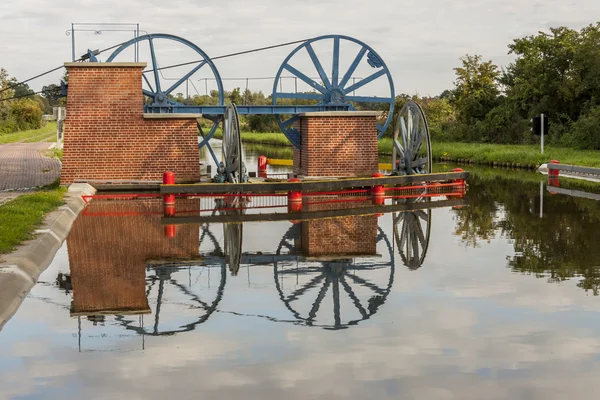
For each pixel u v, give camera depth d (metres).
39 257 12.41
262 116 90.00
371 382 6.91
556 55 51.09
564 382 6.88
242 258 13.30
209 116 29.64
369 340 8.24
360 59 29.67
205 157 50.91
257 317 9.30
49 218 16.12
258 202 22.55
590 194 24.38
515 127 53.81
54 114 32.38
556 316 9.18
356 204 22.14
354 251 14.06
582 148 44.75
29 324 8.95
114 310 9.65
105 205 21.36
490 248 14.26
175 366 7.40
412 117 27.03
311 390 6.71
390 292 10.61
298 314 9.40
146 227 16.84
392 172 28.23
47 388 6.79
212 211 20.12
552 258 13.13
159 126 25.92
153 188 25.50
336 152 27.66
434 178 25.06
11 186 24.45
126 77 25.75
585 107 48.75
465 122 62.44
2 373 7.21
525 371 7.18
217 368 7.34
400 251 14.02
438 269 12.25
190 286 11.02
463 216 19.06
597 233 15.92
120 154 25.81
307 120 27.53
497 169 38.03
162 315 9.39
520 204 21.70
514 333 8.45
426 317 9.20
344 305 9.85
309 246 14.57
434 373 7.15
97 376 7.11
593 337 8.27
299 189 21.69
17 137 71.12
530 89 52.97
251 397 6.56
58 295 10.41
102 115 25.70
